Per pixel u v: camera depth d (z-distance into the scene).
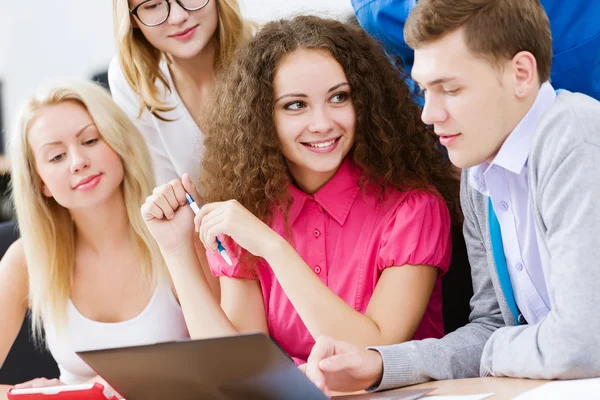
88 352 1.44
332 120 1.95
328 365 1.56
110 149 2.33
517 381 1.49
